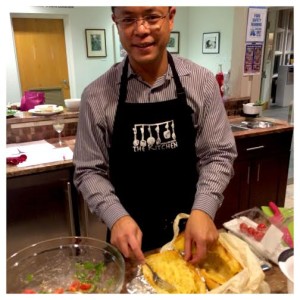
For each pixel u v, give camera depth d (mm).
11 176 1710
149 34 891
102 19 4973
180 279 735
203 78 1100
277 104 6840
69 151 2020
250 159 2547
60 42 4809
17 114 2330
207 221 840
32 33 4551
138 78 1066
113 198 939
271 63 6301
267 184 2725
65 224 1996
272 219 958
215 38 5332
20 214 1839
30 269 802
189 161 1129
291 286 670
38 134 2314
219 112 1103
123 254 827
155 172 1117
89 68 5102
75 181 1072
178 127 1091
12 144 2205
